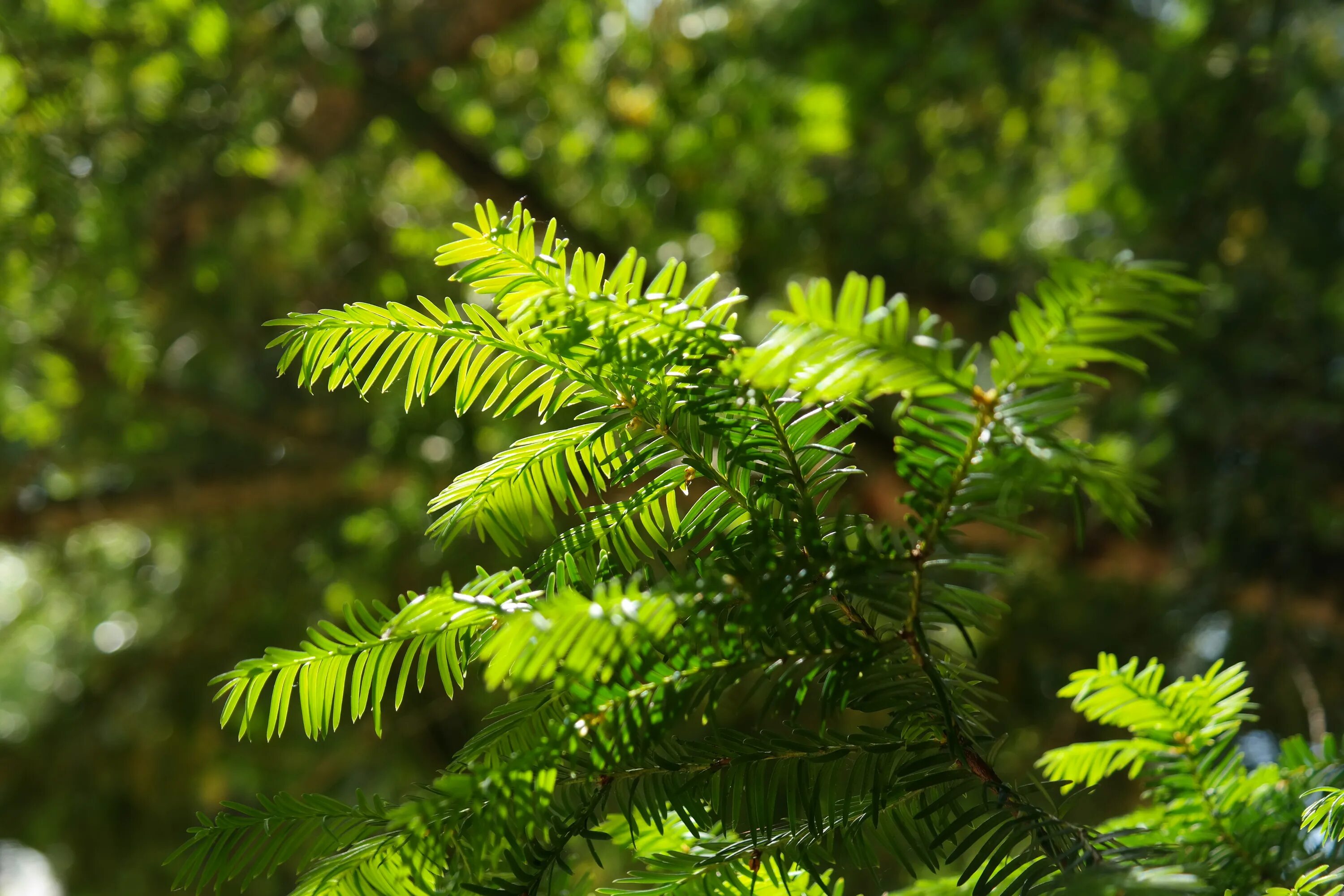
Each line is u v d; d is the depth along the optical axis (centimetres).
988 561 68
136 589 640
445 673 78
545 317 69
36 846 614
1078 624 439
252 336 545
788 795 76
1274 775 72
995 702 392
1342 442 411
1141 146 442
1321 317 422
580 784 75
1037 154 518
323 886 75
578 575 80
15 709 647
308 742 547
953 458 65
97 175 317
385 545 468
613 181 491
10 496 552
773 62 483
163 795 601
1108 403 416
